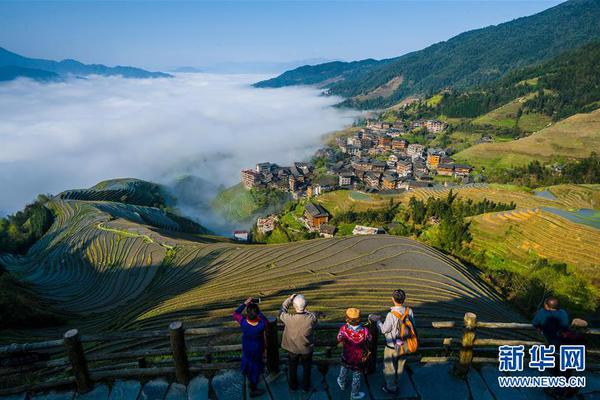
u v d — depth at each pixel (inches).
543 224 2096.5
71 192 4872.0
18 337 1043.3
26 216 4131.4
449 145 7736.2
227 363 328.2
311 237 3666.3
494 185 3934.5
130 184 6161.4
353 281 1320.1
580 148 5265.8
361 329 269.9
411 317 277.6
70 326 1267.2
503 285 1587.1
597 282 1659.7
